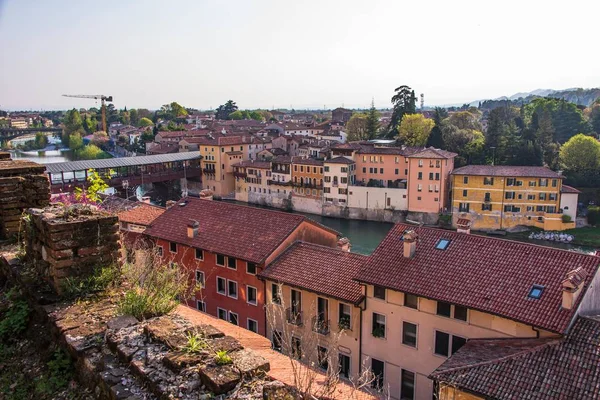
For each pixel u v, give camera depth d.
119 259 11.51
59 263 10.66
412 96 141.62
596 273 25.00
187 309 14.92
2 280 12.80
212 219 40.00
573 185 99.69
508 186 89.69
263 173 118.31
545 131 118.12
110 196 49.53
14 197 15.98
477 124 159.12
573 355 20.31
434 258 28.38
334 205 105.81
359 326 29.42
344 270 31.42
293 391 7.60
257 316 34.28
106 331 9.03
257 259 33.44
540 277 24.91
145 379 7.62
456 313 25.67
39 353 9.60
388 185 104.94
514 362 20.47
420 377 27.33
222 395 7.13
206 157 127.12
